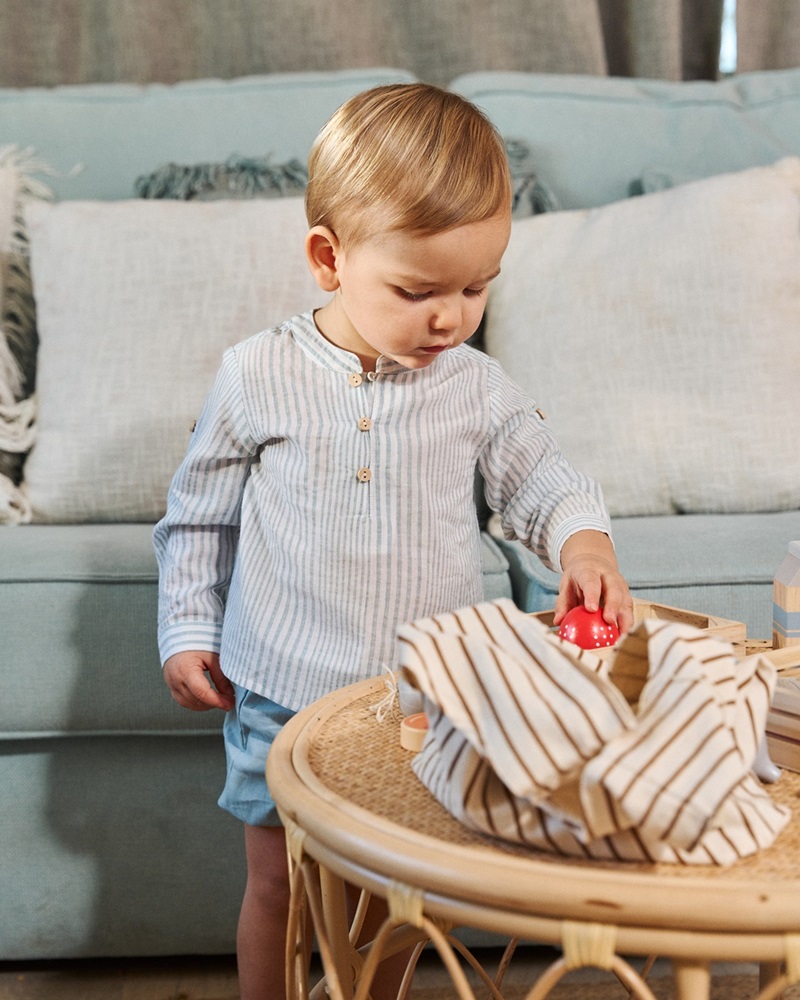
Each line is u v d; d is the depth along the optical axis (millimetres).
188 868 1153
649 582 1104
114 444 1352
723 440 1348
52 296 1449
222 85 1739
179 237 1452
